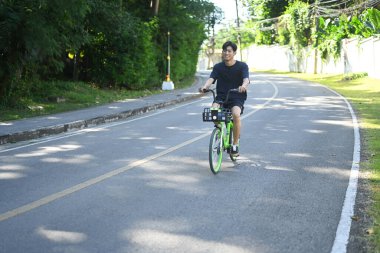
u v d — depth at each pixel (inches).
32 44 590.6
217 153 283.9
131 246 169.8
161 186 253.1
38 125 472.7
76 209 212.2
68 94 749.3
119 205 218.4
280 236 180.2
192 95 908.0
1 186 253.1
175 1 1159.0
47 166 303.9
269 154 342.3
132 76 958.4
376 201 222.8
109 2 898.7
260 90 1039.0
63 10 615.5
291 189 247.8
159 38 1150.3
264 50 2669.8
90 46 932.6
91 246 169.6
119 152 351.6
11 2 586.6
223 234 182.1
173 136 429.4
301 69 2033.7
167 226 190.5
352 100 764.0
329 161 317.1
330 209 213.2
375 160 315.3
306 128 469.7
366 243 171.2
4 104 610.9
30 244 171.3
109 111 612.4
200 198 230.4
